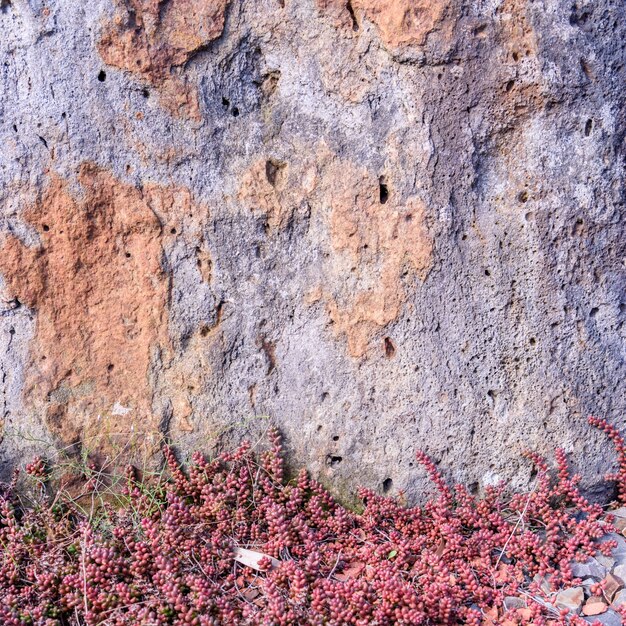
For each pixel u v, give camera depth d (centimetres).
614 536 56
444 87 56
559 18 56
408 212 57
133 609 48
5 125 57
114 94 57
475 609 51
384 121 57
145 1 56
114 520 56
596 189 57
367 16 56
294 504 57
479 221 57
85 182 57
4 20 56
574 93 56
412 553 55
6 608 48
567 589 51
